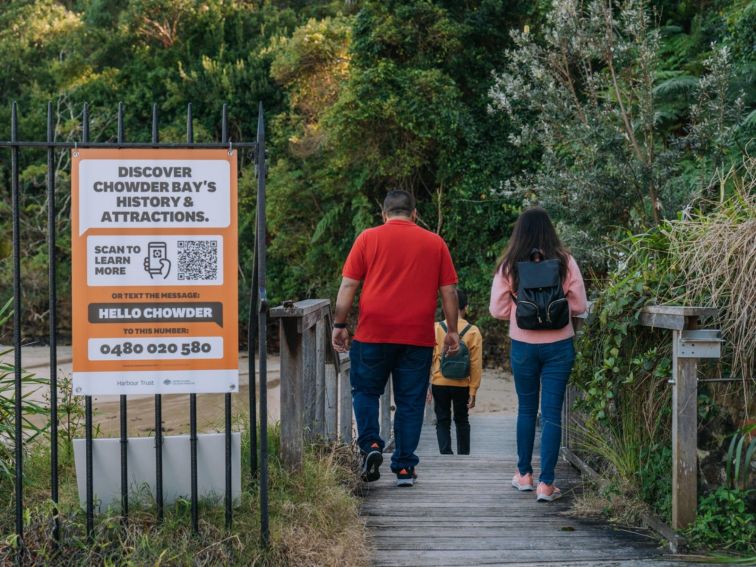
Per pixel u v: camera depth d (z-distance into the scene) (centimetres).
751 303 329
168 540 290
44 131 2708
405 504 411
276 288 2070
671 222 395
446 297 427
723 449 347
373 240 415
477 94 1747
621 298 361
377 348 414
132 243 292
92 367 292
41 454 400
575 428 491
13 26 3272
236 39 2844
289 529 309
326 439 450
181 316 295
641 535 355
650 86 792
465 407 638
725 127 743
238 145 290
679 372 331
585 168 802
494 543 345
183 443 322
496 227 1680
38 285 2298
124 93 2773
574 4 807
